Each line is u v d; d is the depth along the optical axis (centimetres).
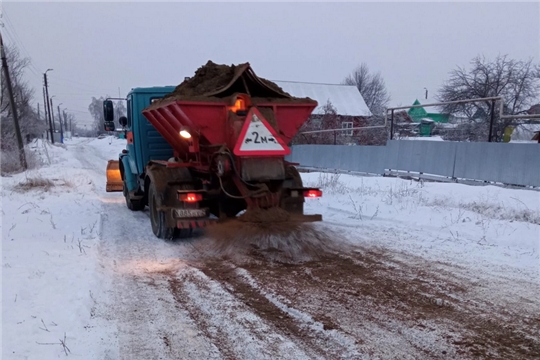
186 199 704
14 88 3145
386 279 576
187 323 440
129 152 1127
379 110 5834
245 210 740
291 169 775
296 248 698
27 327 415
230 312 467
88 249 709
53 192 1459
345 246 747
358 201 1162
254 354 377
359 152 1961
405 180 1523
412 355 376
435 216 944
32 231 852
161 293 525
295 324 437
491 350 385
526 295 515
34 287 520
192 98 681
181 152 860
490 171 1363
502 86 2603
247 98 700
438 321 444
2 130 2848
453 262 650
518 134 2527
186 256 698
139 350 384
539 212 915
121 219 1026
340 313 464
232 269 625
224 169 673
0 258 646
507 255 681
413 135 2975
